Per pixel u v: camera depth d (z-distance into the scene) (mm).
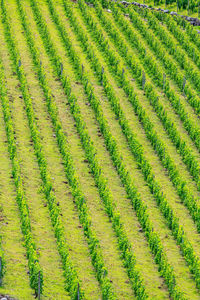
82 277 46156
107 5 108500
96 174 60219
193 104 77438
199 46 95375
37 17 99625
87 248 50062
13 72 81625
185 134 71625
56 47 90688
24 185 57969
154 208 57438
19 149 64125
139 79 82625
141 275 47188
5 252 46844
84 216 52812
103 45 91750
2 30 94438
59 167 62375
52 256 48031
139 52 92000
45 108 73812
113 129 71125
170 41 94125
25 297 41844
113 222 53156
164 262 47188
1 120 69188
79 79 82062
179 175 61719
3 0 102562
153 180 59750
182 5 107438
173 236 53688
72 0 109188
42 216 53406
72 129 70125
